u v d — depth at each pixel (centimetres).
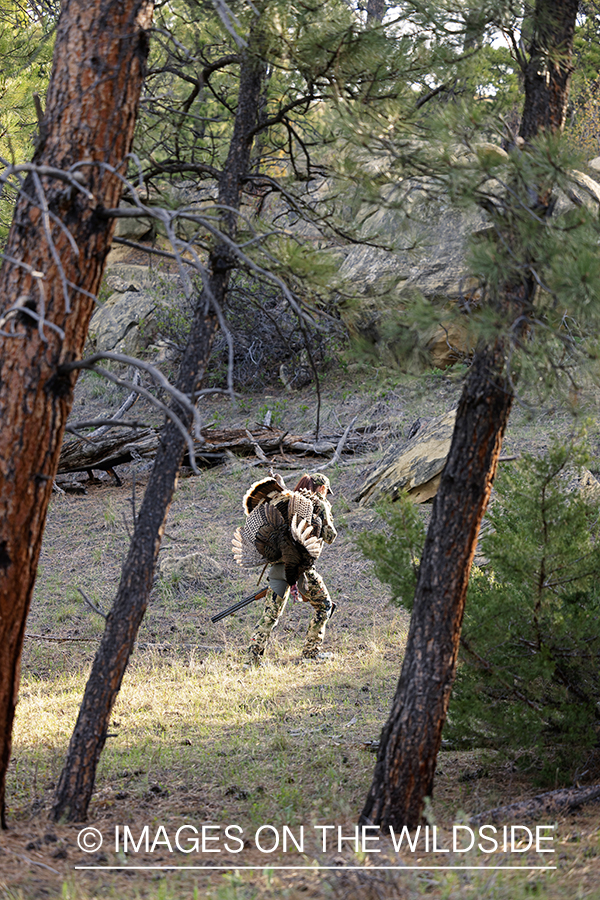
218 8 631
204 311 895
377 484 2170
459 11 845
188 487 2489
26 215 676
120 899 594
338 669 1445
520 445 2050
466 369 809
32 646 1619
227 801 922
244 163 942
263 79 991
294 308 745
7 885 610
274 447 2611
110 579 1952
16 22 1772
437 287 2106
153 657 1533
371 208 887
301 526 1439
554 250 649
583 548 939
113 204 702
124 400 3312
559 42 792
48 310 662
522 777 995
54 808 831
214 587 1891
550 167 678
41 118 720
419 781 774
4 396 655
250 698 1316
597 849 702
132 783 983
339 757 1052
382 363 800
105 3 700
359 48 847
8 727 730
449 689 785
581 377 729
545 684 970
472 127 721
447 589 779
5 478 657
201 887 643
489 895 578
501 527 1034
